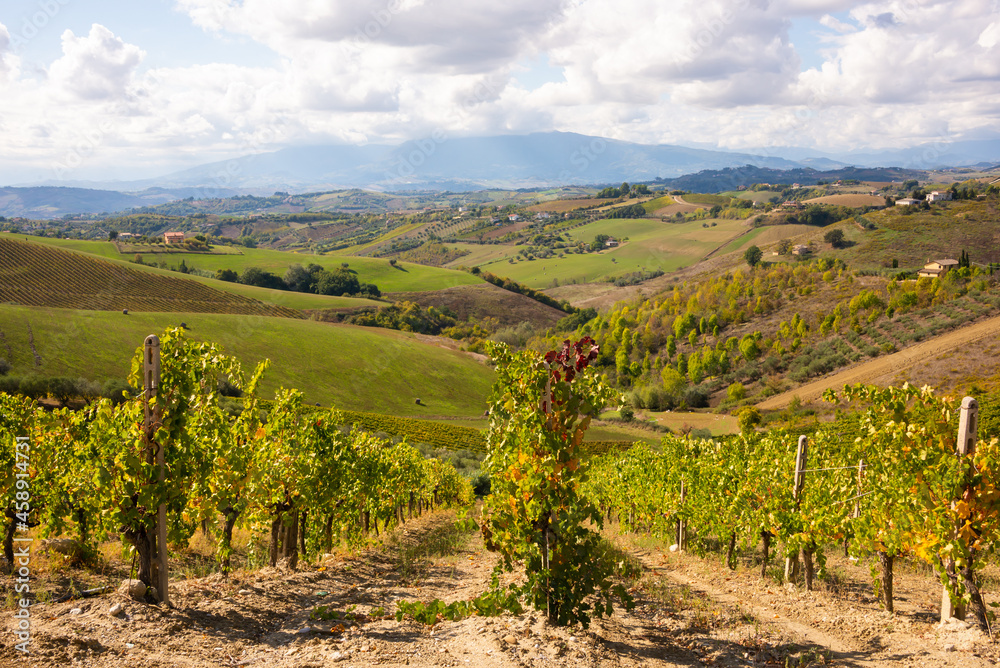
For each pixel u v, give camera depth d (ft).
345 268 433.48
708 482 47.03
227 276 374.63
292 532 36.32
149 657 17.28
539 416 21.47
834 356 227.40
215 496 27.14
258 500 31.68
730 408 222.48
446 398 225.15
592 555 21.84
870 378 190.90
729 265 442.09
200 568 32.71
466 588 31.68
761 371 248.11
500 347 22.82
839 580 38.06
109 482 21.59
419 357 246.27
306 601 26.30
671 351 295.89
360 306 347.97
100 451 24.85
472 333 350.02
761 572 40.63
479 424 207.10
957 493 22.59
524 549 22.15
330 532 42.68
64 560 29.14
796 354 251.39
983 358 175.94
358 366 225.35
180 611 21.49
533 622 21.98
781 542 36.96
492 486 23.13
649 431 191.42
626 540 57.93
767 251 444.14
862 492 31.89
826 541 32.35
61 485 29.45
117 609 20.03
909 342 214.48
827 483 36.04
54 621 18.80
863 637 23.48
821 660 20.02
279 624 22.57
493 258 586.04
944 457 22.98
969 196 454.81
